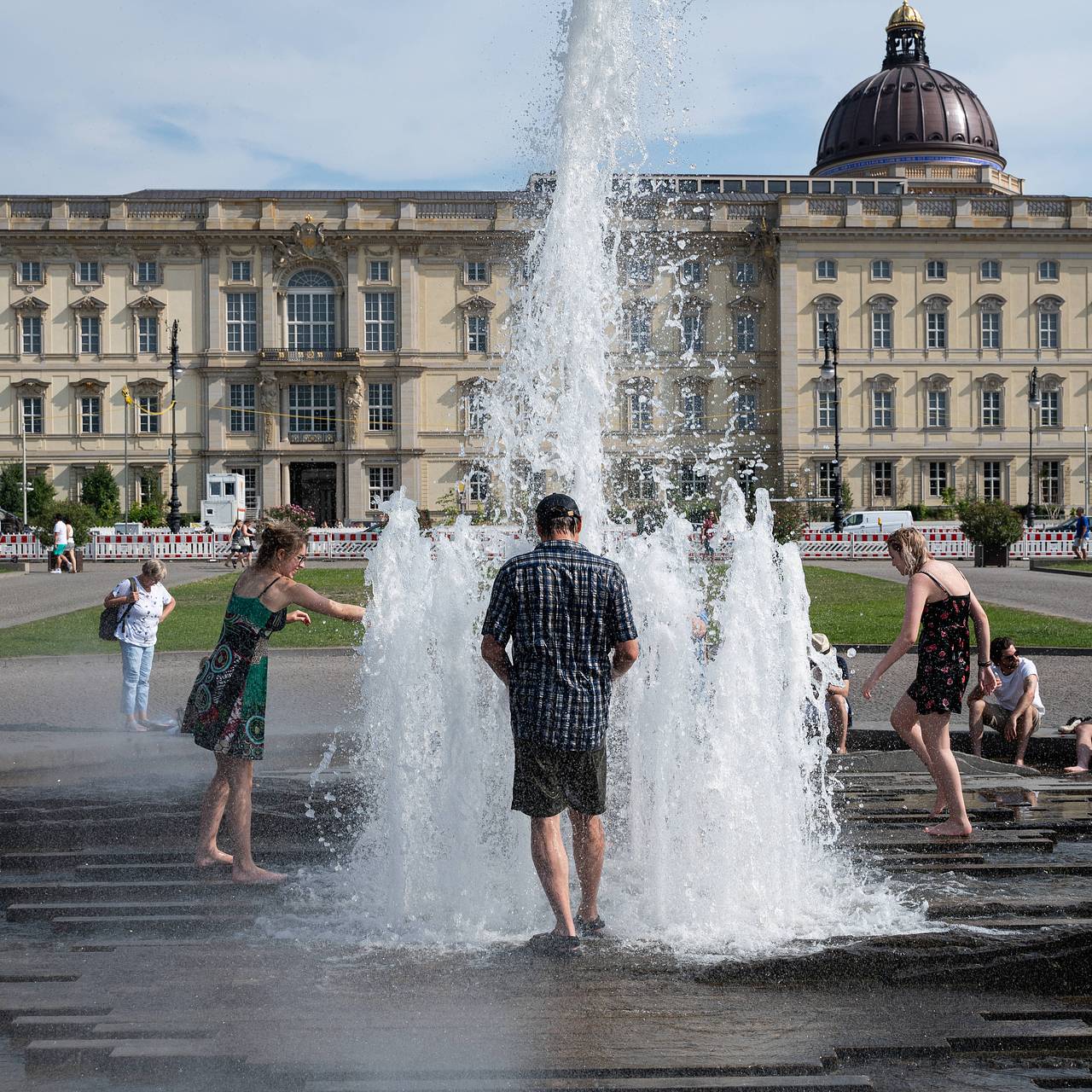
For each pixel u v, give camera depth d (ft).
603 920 22.41
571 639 21.25
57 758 38.14
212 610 96.89
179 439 287.89
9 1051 17.19
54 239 286.25
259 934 21.91
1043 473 291.79
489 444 36.58
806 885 24.45
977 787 34.09
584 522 34.81
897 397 288.71
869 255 287.69
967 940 20.81
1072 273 291.17
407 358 287.48
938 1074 16.67
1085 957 20.11
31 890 24.23
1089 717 40.83
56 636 77.92
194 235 284.20
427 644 24.35
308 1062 16.47
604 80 39.52
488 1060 16.65
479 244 288.92
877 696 52.11
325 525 273.33
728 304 287.48
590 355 37.37
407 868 23.61
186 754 38.88
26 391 287.89
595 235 39.17
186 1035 17.35
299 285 289.74
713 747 24.70
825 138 335.47
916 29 346.54
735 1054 16.93
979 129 324.39
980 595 109.91
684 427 285.02
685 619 25.17
